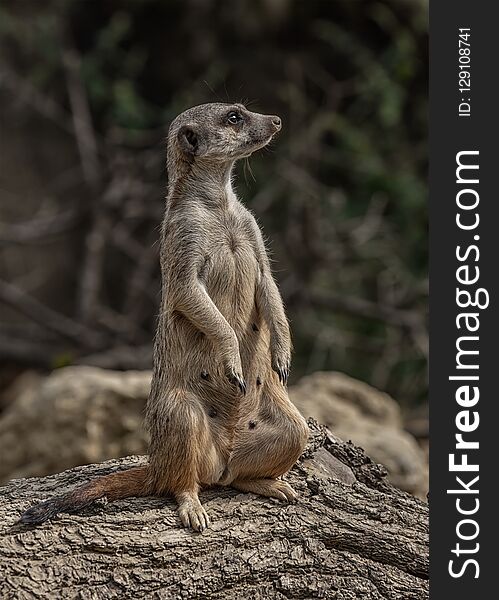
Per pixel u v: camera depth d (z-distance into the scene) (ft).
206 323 19.54
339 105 57.77
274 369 20.61
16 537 18.42
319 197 53.93
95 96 55.77
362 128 56.59
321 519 20.13
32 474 31.91
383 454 32.35
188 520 19.11
